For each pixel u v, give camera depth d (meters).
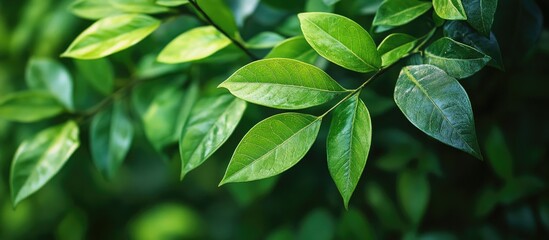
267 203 0.76
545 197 0.67
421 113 0.48
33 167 0.61
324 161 0.72
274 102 0.48
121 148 0.66
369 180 0.71
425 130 0.47
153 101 0.65
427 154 0.68
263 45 0.58
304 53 0.55
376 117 0.68
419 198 0.67
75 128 0.63
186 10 0.58
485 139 0.67
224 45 0.56
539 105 0.67
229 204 0.94
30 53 0.81
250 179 0.48
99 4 0.60
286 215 0.75
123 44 0.55
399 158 0.68
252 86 0.48
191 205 0.95
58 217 0.89
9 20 0.83
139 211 0.93
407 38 0.52
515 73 0.65
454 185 0.70
